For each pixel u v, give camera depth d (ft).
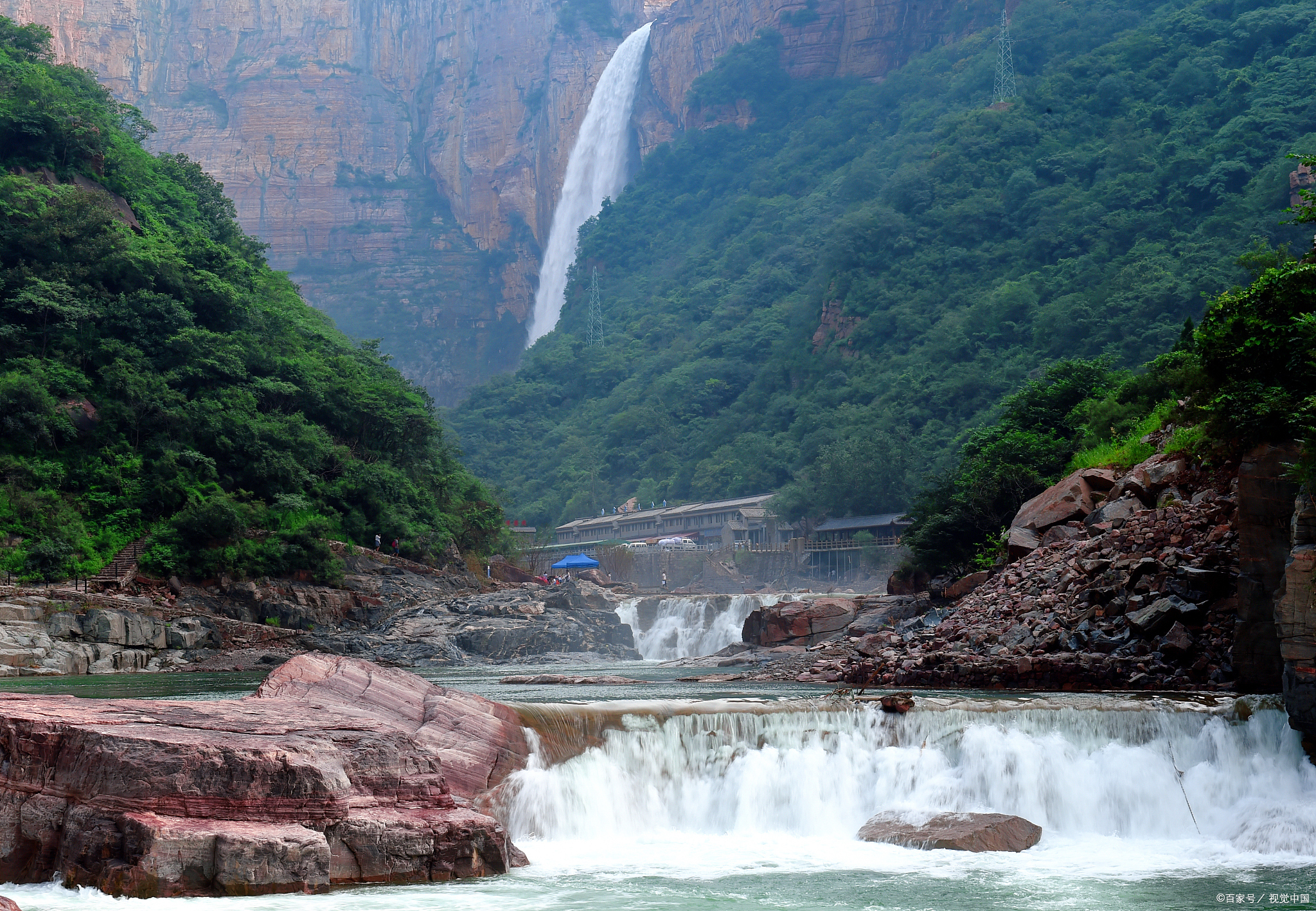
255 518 267.18
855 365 633.20
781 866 64.69
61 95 336.90
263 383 303.07
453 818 62.08
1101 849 70.13
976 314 586.04
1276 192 507.71
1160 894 59.00
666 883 60.59
